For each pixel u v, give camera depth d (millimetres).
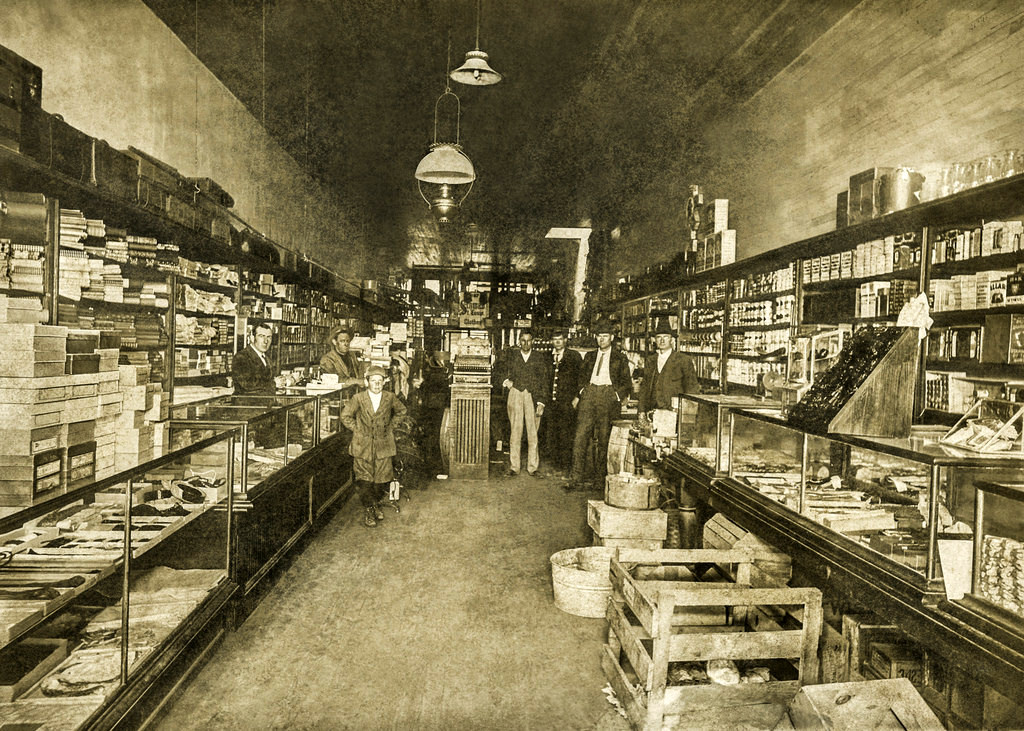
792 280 5805
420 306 16641
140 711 2457
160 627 2939
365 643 3508
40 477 2621
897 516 2812
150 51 5453
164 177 4359
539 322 15867
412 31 6008
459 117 8383
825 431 2869
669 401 7074
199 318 6262
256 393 5863
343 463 6594
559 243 16672
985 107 3896
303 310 10094
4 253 3398
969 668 1977
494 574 4648
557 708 2904
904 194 4164
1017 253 3383
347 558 4941
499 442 9664
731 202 7660
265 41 6184
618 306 12516
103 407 3092
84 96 4512
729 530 3984
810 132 6016
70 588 2145
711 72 6738
